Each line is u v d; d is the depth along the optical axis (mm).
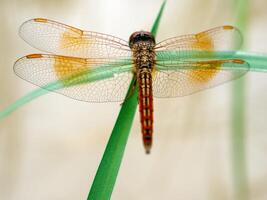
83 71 203
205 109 270
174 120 269
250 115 273
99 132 279
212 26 278
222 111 270
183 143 271
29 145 278
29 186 274
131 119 188
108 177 184
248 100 275
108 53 211
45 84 201
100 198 183
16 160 275
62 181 275
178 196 269
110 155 185
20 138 277
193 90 207
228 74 204
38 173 276
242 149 220
